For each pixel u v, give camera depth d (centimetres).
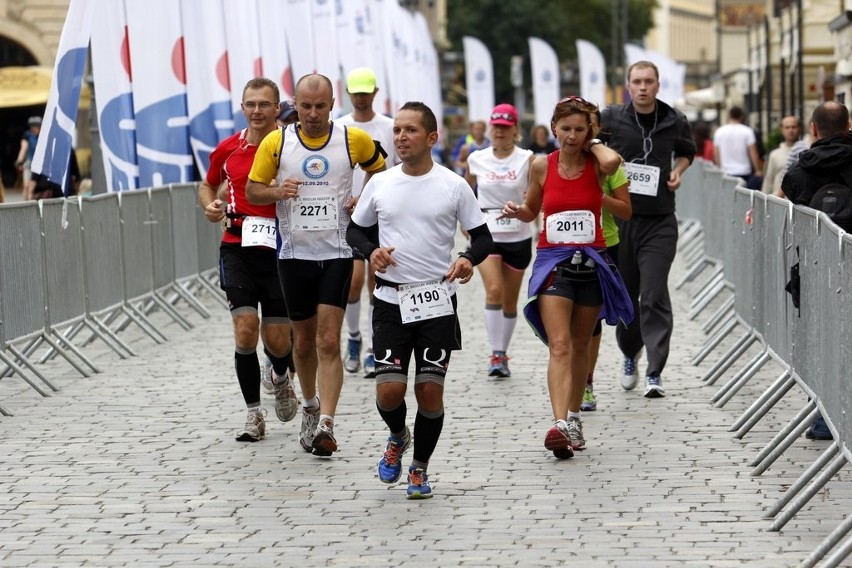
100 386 2705
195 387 2681
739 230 2873
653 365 2530
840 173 2161
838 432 1653
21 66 11056
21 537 1647
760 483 1878
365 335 3328
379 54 6259
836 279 1667
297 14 4978
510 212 2097
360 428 2261
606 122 2575
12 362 2606
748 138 5456
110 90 3647
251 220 2141
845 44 4712
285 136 1983
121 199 3284
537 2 18900
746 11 13575
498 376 2777
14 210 2616
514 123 2759
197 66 4012
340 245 1998
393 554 1557
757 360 2500
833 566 1444
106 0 3634
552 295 2030
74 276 2953
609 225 2406
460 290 4478
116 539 1634
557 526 1669
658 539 1608
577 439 2081
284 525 1688
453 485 1881
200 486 1889
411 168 1806
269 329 2180
